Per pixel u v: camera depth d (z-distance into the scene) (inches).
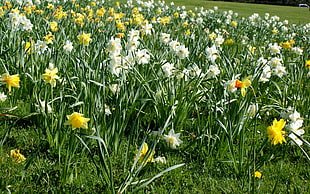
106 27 267.6
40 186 106.1
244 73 169.0
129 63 140.0
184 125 147.9
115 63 137.4
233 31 407.5
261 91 179.2
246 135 149.9
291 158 139.9
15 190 102.5
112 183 96.2
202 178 120.6
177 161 128.0
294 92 180.5
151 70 157.8
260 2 2103.8
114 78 160.9
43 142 130.0
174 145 120.2
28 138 132.8
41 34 218.2
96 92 128.0
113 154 126.7
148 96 153.5
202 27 391.9
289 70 207.8
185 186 116.1
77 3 459.8
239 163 123.0
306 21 805.2
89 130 126.7
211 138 135.8
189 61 171.2
